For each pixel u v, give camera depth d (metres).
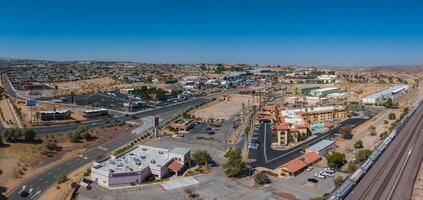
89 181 120.19
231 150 144.12
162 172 124.06
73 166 142.50
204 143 170.75
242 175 124.81
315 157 138.50
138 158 134.00
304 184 115.19
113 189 114.00
